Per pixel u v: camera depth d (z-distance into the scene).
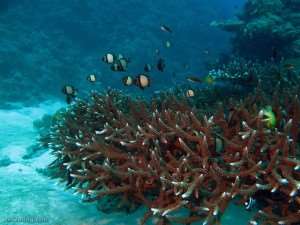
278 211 0.53
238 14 2.90
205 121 0.58
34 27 3.39
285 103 0.74
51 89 2.96
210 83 1.10
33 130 1.70
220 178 0.52
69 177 0.76
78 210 0.63
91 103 0.96
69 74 3.20
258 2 2.46
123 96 1.08
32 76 2.88
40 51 3.12
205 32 4.94
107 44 3.89
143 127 0.69
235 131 0.62
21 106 2.49
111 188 0.59
